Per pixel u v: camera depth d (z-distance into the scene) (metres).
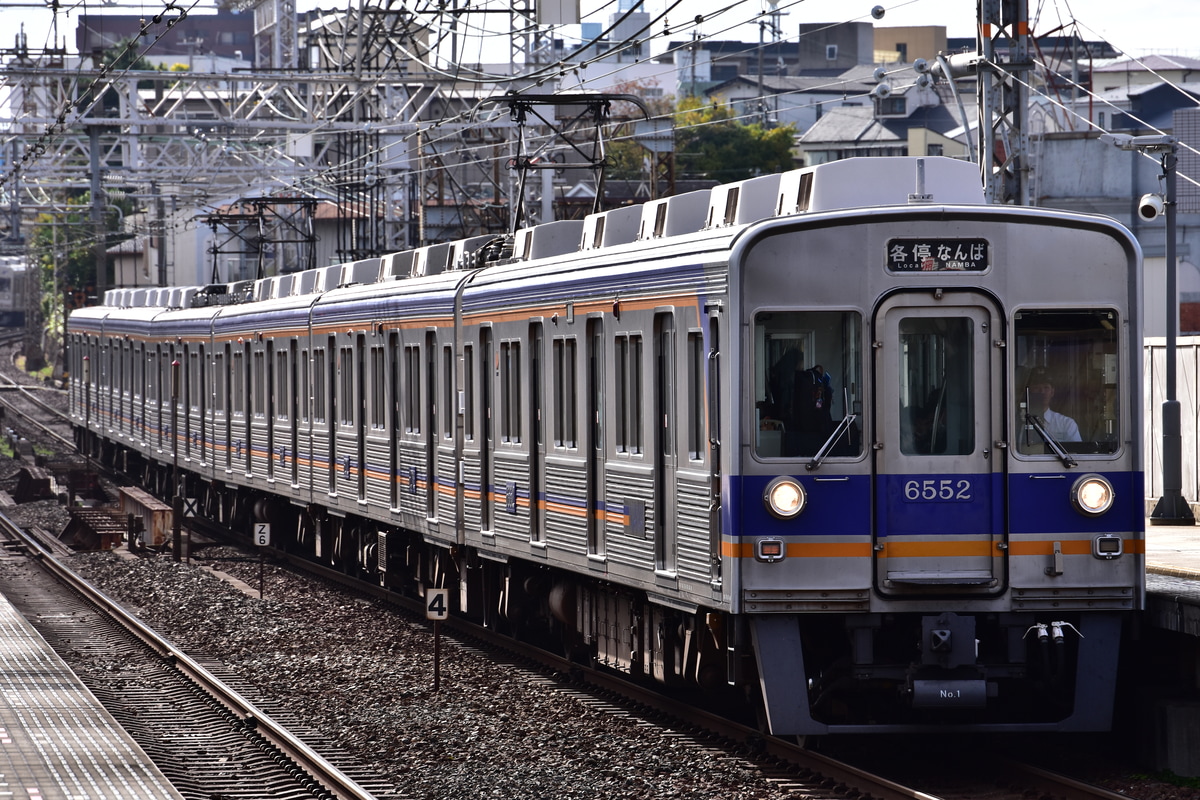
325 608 64.19
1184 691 35.44
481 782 34.81
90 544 89.44
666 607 39.91
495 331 49.34
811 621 35.31
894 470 34.16
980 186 37.22
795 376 34.06
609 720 40.84
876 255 34.12
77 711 40.91
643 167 183.88
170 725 43.50
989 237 34.38
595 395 42.22
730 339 33.84
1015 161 56.44
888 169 36.50
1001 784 33.28
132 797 31.27
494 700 44.19
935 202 36.66
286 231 185.38
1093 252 34.72
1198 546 47.03
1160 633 37.12
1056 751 37.16
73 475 111.94
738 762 35.50
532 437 46.59
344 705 44.53
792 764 35.00
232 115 135.50
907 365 34.28
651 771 35.25
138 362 109.94
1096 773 34.88
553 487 45.12
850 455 34.09
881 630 35.16
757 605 33.81
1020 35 55.84
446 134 127.06
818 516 33.94
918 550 34.19
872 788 32.31
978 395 34.38
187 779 35.47
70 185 155.00
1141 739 35.19
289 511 81.81
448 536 54.44
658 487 38.22
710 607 35.22
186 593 70.19
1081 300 34.66
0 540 93.19
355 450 65.12
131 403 112.19
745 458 33.78
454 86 125.88
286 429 75.81
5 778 32.84
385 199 133.12
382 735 40.28
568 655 49.03
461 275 53.53
